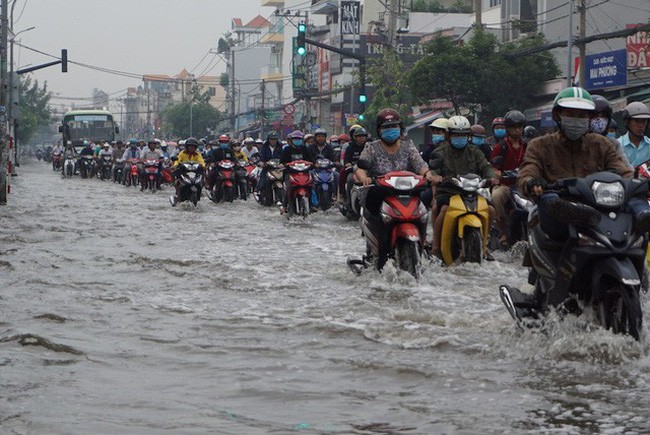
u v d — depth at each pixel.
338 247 16.05
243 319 9.05
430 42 48.59
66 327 8.62
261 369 7.04
